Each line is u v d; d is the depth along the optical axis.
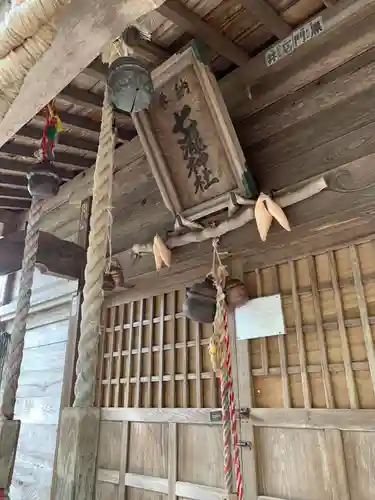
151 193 3.36
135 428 2.85
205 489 2.26
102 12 0.77
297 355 2.14
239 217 2.43
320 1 2.33
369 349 1.88
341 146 2.22
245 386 2.28
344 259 2.10
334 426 1.89
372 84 2.18
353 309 2.00
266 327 2.28
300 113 2.46
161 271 3.01
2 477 1.24
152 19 2.36
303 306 2.20
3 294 4.98
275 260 2.37
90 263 1.01
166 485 2.47
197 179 2.63
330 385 1.97
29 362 4.11
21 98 1.02
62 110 3.16
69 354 3.49
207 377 2.52
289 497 1.96
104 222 1.07
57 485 0.81
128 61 1.53
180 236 2.82
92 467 0.81
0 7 0.85
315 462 1.92
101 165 1.13
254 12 2.26
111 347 3.28
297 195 2.23
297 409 2.04
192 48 2.36
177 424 2.58
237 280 2.39
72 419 0.85
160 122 2.66
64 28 0.81
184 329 2.76
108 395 3.15
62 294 3.81
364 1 2.17
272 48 2.56
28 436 3.76
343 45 2.28
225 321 2.25
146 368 2.95
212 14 2.37
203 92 2.42
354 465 1.80
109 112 1.24
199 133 2.53
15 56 0.86
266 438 2.13
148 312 3.09
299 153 2.41
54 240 3.44
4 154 3.64
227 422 2.04
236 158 2.41
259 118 2.67
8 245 3.23
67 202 4.32
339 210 2.10
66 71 0.94
